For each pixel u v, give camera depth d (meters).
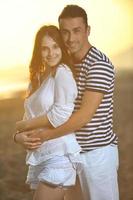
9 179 7.89
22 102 13.71
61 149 4.19
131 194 7.26
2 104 13.44
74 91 4.14
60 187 4.21
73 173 4.28
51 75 4.21
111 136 4.41
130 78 18.86
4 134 10.54
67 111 4.14
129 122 12.02
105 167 4.34
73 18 4.17
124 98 14.88
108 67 4.21
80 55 4.27
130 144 9.95
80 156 4.31
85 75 4.23
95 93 4.18
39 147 4.21
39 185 4.21
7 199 7.11
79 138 4.30
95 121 4.27
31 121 4.20
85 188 4.42
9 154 9.17
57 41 4.17
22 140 4.21
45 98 4.16
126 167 8.46
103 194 4.40
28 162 4.24
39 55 4.24
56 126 4.16
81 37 4.21
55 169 4.18
